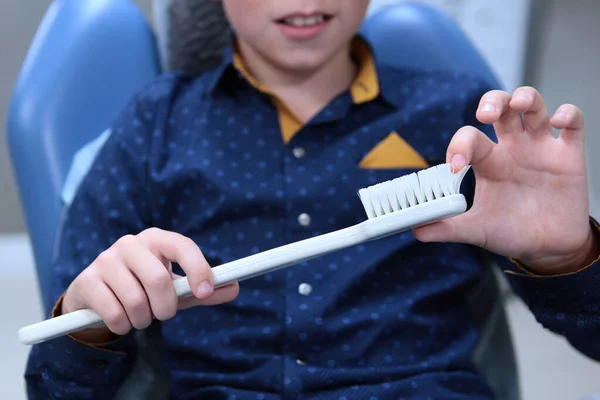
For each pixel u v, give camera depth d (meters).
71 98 0.83
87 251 0.69
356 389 0.64
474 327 0.71
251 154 0.71
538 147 0.57
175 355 0.69
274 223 0.69
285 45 0.69
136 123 0.74
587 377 1.30
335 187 0.69
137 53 0.88
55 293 0.68
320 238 0.50
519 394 0.74
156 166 0.71
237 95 0.74
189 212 0.71
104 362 0.63
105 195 0.71
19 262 1.69
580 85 1.55
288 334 0.65
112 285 0.53
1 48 1.57
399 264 0.69
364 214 0.69
